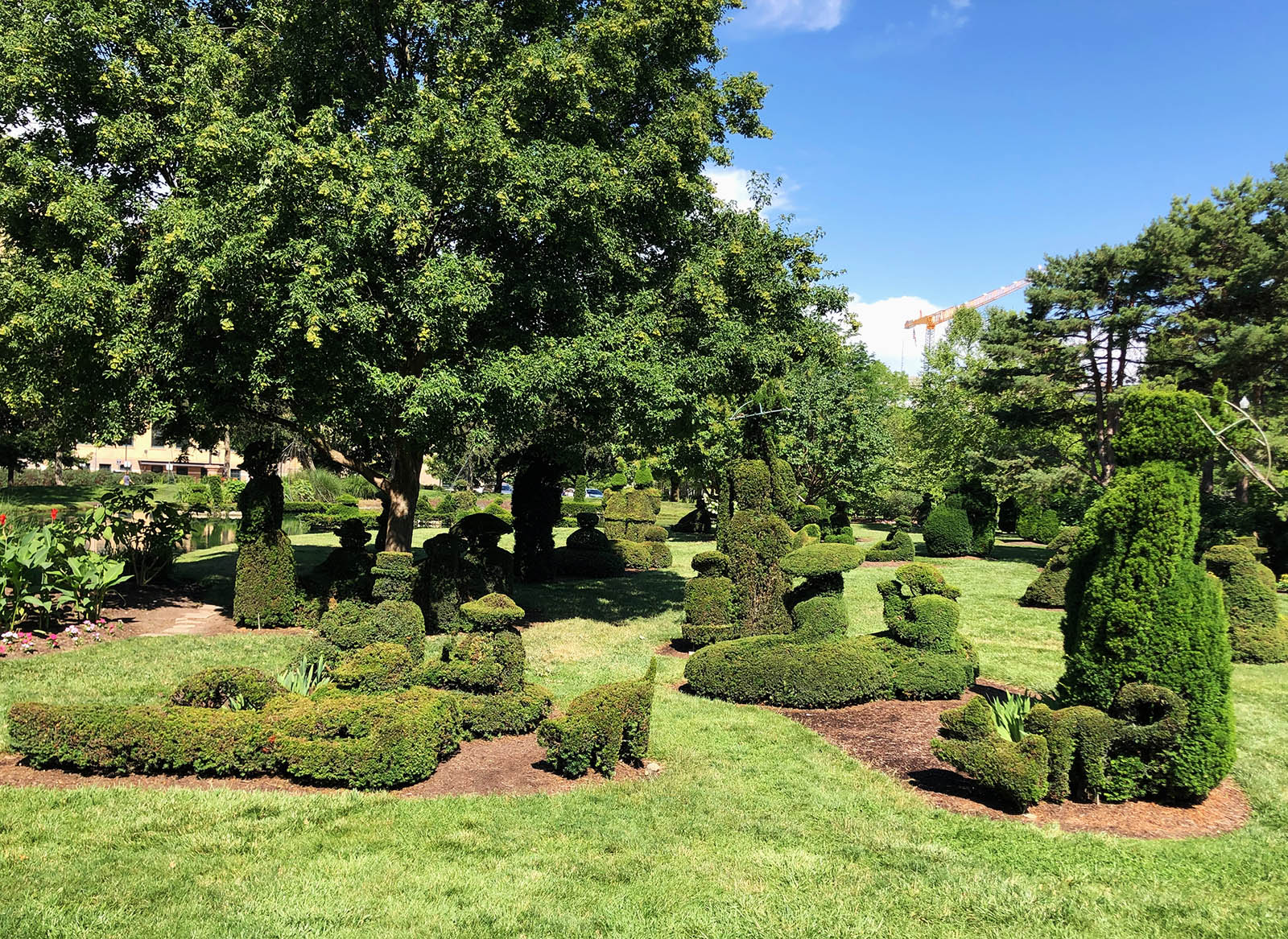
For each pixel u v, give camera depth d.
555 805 5.85
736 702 8.80
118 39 11.38
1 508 26.48
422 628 8.38
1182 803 6.18
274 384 10.57
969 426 35.44
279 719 6.08
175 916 4.09
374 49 11.58
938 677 8.64
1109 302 24.11
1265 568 12.34
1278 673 10.85
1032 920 4.41
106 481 40.50
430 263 10.18
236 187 9.94
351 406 10.58
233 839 5.00
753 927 4.27
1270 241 22.20
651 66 12.57
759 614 10.04
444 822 5.46
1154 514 6.20
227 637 10.92
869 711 8.38
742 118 14.38
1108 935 4.27
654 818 5.70
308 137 9.85
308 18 10.87
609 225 11.84
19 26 10.96
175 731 5.87
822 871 4.94
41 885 4.29
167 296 10.64
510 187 10.34
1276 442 18.55
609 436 13.75
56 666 8.85
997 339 25.03
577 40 11.74
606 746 6.35
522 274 11.46
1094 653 6.43
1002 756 5.90
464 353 11.05
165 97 11.31
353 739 6.05
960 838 5.50
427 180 10.49
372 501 42.56
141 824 5.12
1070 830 5.68
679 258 13.40
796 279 15.12
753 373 13.77
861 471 28.05
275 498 11.98
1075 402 26.11
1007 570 21.38
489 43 11.32
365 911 4.26
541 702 7.37
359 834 5.21
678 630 13.00
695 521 32.56
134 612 12.17
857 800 6.14
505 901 4.45
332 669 7.70
